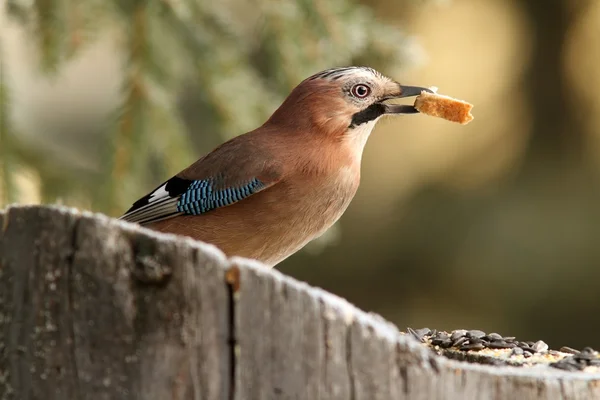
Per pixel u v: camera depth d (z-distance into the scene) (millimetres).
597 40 14586
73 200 10336
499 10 14773
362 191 14781
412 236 14695
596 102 14586
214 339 4785
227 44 10617
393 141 14711
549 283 14273
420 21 14617
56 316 4902
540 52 14750
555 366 5785
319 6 10047
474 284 14500
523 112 14719
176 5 10016
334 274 14984
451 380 4961
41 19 9797
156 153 10266
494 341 6664
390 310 14828
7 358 5000
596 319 14305
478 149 14688
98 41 10688
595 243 14141
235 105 10516
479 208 14492
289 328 4793
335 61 10273
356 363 4832
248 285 4789
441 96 8789
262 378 4785
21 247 4980
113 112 9977
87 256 4855
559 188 14406
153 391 4805
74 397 4879
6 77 10141
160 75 10039
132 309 4820
